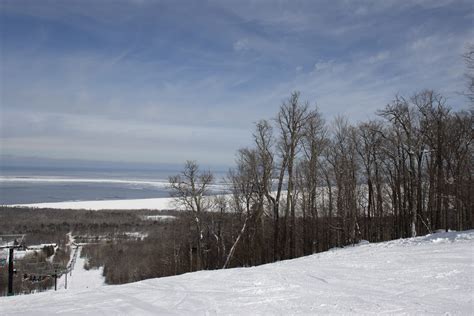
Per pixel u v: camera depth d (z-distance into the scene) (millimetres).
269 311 7605
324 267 12992
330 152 36344
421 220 31938
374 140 34375
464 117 31266
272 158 31531
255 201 33938
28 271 45969
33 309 9078
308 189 36031
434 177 31641
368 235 35906
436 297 8016
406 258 13578
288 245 34438
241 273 12773
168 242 51375
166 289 10617
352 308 7484
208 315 7609
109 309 8500
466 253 13430
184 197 35406
